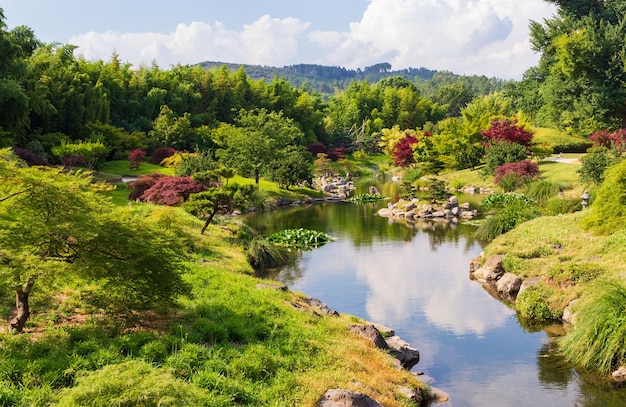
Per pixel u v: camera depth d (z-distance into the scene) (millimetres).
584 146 72938
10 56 46250
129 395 7543
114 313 12289
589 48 65938
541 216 31234
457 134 71312
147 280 11812
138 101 80625
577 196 38906
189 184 33906
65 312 12414
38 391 8523
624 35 67625
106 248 11383
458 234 33906
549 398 12367
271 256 26516
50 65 62250
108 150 58594
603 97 64625
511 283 20828
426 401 12219
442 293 21172
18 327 10844
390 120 127562
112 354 9898
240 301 14594
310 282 23062
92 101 64062
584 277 18312
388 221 40125
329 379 10711
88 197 11727
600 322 13836
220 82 94625
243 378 10172
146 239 11820
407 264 26203
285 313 14391
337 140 112250
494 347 15578
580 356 13984
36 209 10766
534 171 50656
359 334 14469
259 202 47938
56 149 50094
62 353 9945
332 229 37094
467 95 159750
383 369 12430
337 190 63469
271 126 64188
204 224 29609
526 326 17250
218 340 11727
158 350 10383
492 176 57875
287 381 10242
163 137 74625
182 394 7918
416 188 62812
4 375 8914
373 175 87062
